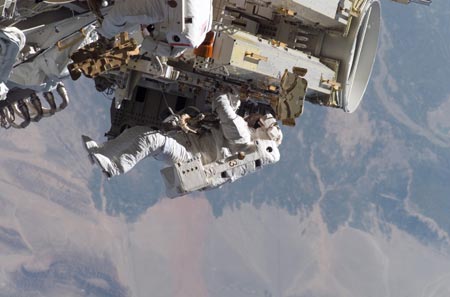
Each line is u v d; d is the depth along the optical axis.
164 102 20.52
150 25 13.69
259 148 18.80
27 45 15.09
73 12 14.73
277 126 19.28
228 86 18.91
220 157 18.52
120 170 17.03
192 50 17.27
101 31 13.84
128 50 15.34
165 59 17.58
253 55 17.66
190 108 19.28
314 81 20.20
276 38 20.31
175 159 18.06
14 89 18.59
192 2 12.94
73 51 15.41
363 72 23.38
